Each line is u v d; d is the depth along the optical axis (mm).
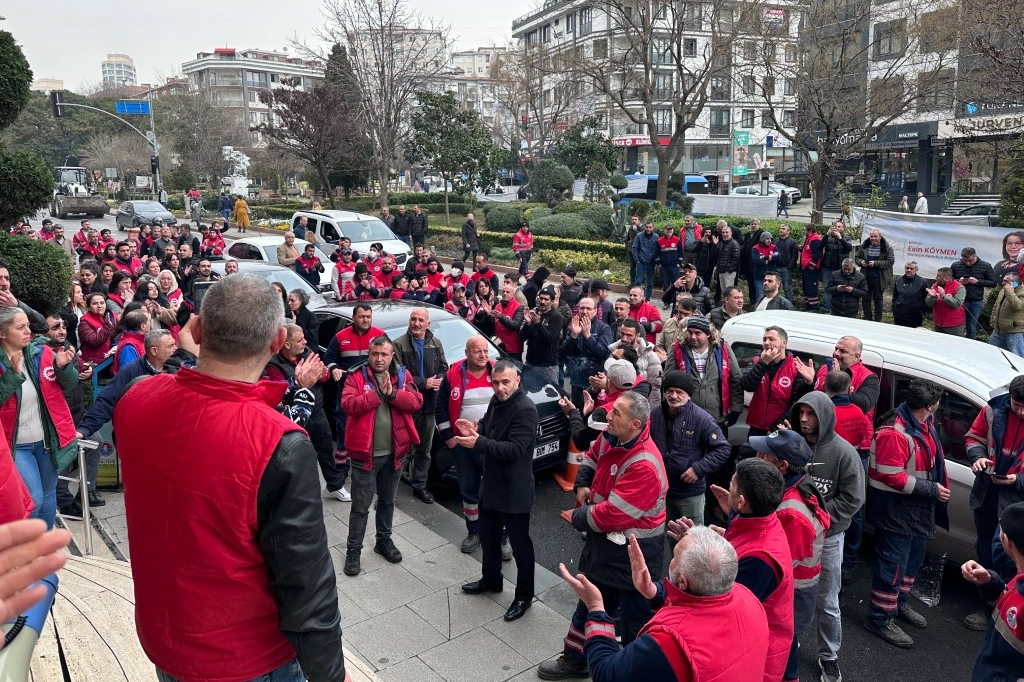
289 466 1806
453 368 6316
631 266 17969
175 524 1825
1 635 1613
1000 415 5133
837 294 13172
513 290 10016
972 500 5234
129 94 101875
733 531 3410
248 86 104750
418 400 5938
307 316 9102
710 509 6633
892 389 6312
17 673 1635
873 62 22344
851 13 20500
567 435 7867
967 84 17297
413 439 6020
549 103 49906
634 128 53375
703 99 26156
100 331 8211
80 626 3787
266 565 1859
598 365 8508
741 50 25750
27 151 9250
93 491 6816
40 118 80062
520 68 42500
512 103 44531
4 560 1212
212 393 1857
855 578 6176
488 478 5250
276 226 36250
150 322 7504
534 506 7445
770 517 3332
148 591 1907
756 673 2670
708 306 11750
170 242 18562
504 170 48750
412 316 7340
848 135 20953
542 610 5438
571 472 7832
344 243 16484
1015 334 10047
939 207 33562
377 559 6160
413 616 5309
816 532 3893
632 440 4281
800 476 3934
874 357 6422
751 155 46531
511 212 28172
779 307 9391
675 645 2568
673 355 7012
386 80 34031
